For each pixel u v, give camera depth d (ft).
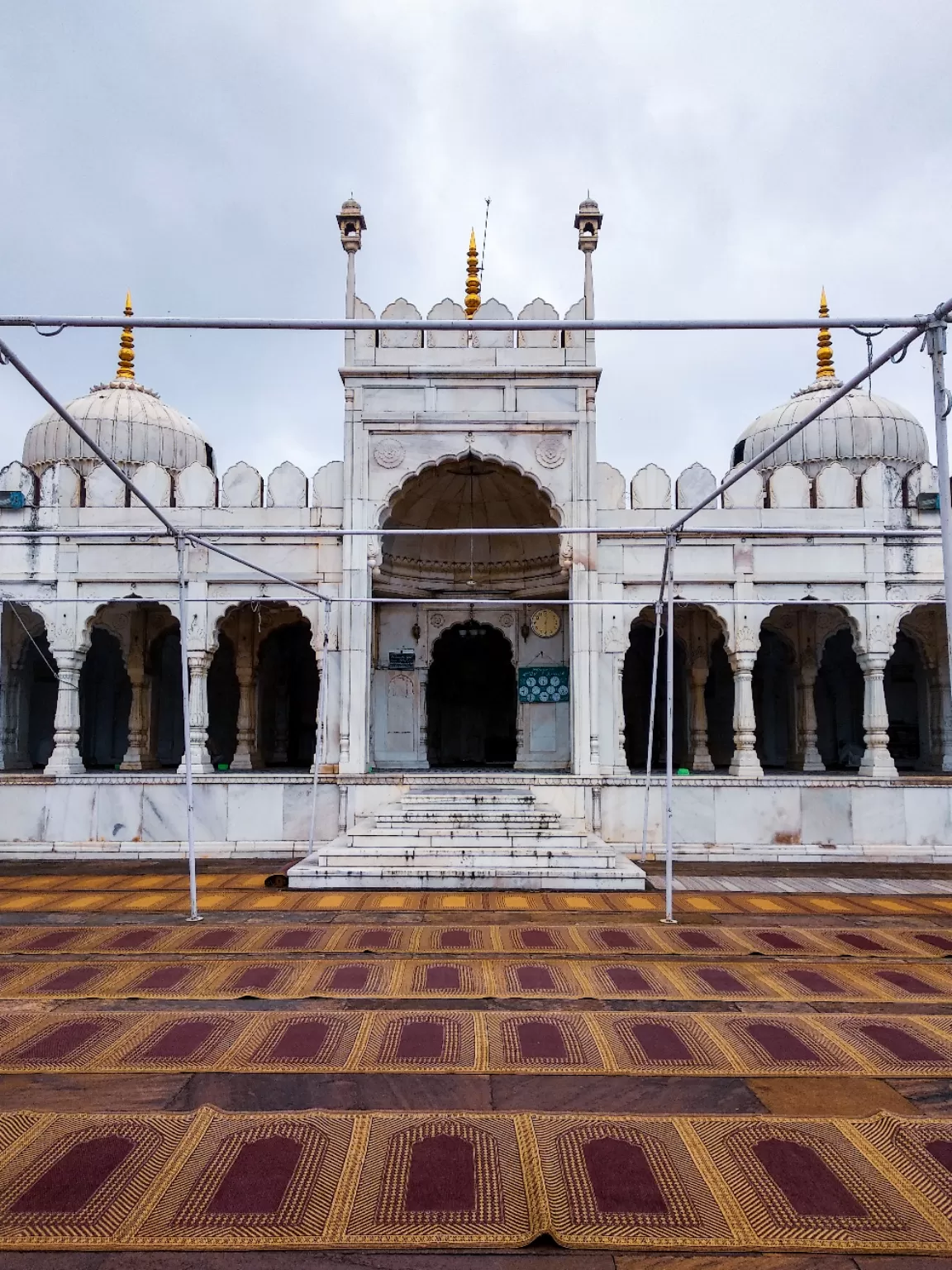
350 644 29.99
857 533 21.18
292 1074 10.41
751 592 30.42
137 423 37.78
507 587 36.94
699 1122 9.18
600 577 30.42
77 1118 9.20
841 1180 8.04
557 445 30.50
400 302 31.04
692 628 36.99
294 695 41.70
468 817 26.12
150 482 31.27
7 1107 9.48
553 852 23.79
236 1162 8.30
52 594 30.83
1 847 28.40
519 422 30.45
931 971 15.10
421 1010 12.78
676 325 11.91
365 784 29.09
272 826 28.94
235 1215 7.45
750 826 28.60
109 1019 12.33
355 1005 13.01
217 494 31.24
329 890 22.72
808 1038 11.63
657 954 16.10
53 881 24.08
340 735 29.73
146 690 36.86
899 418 37.17
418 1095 9.87
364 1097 9.80
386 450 30.60
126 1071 10.48
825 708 40.86
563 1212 7.50
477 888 22.81
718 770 37.63
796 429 14.52
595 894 22.27
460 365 30.63
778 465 37.27
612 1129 9.02
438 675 43.06
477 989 13.85
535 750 35.58
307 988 13.85
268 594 30.63
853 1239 7.14
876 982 14.38
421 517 36.68
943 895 22.43
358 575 30.07
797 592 30.45
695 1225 7.32
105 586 30.86
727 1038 11.60
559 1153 8.51
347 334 30.73
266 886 23.17
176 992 13.62
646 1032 11.85
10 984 14.10
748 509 30.55
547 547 35.94
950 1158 8.44
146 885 23.52
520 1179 8.01
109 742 40.75
